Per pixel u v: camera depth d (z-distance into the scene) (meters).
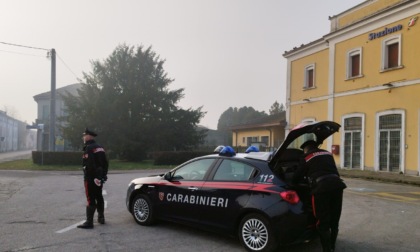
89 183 7.29
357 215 8.88
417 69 18.11
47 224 7.53
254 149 7.19
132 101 32.38
